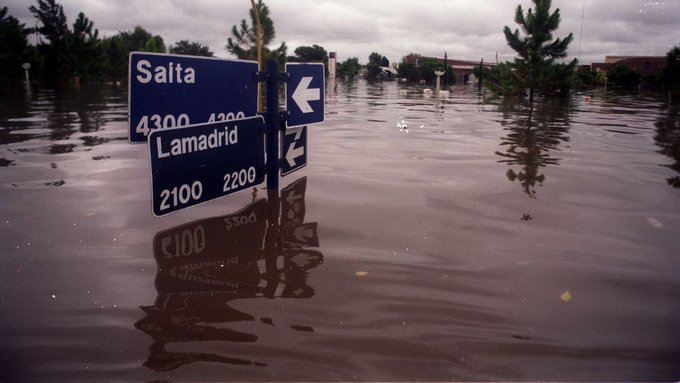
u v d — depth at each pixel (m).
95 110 13.01
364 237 3.55
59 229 3.62
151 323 2.36
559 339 2.28
